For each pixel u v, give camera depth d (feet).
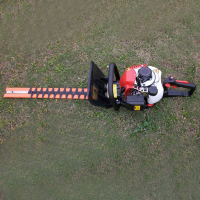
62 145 12.95
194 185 11.64
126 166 12.23
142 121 12.77
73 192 12.17
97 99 10.90
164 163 12.07
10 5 16.58
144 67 9.80
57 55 14.79
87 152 12.67
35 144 13.14
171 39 14.35
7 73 14.66
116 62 14.11
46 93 13.52
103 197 11.96
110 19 15.46
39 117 13.52
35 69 14.58
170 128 12.48
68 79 14.08
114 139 12.67
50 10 16.37
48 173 12.60
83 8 16.07
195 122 12.43
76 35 15.26
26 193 12.40
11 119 13.64
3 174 12.83
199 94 12.85
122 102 11.59
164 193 11.68
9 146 13.24
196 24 14.60
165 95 12.07
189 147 12.14
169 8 15.30
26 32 15.84
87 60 14.39
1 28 16.11
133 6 15.66
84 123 13.14
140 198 11.75
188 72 13.42
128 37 14.76
